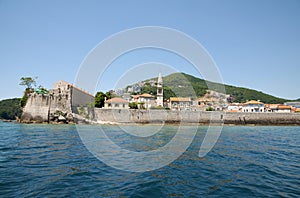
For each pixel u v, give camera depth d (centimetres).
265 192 751
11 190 723
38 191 723
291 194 729
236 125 6856
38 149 1670
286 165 1213
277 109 9412
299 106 11525
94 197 690
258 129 5609
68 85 6856
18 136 2814
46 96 6731
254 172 1047
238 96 12719
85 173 987
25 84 7600
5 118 11700
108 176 953
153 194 737
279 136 3534
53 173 963
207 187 814
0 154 1416
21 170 998
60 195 693
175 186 827
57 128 4675
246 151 1769
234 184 850
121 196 712
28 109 6644
